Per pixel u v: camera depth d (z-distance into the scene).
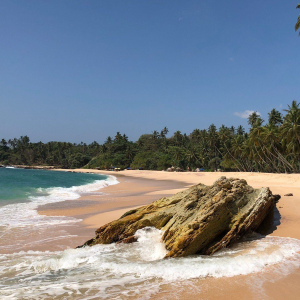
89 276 6.27
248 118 73.69
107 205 18.53
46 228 11.86
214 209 8.57
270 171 60.38
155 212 10.38
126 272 6.44
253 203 10.13
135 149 118.81
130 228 9.63
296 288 5.52
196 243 7.88
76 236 10.70
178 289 5.41
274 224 10.73
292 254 7.48
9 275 6.61
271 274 6.16
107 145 131.88
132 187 34.75
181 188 31.16
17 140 167.38
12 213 14.88
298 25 29.39
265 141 51.84
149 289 5.42
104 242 9.40
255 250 7.77
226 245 8.17
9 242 9.74
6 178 39.47
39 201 19.69
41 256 8.20
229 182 10.62
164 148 111.56
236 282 5.73
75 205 18.36
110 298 5.02
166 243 8.32
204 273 6.21
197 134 102.94
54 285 5.73
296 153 44.94
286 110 45.34
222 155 79.50
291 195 16.14
